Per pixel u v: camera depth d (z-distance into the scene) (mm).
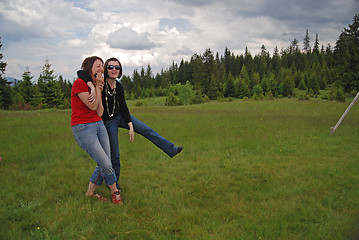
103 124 3682
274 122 12109
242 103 26828
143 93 118438
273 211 3566
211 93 87750
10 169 5211
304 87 98812
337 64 45344
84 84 3340
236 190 4324
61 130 9703
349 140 8188
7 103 43594
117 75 3734
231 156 6453
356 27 41500
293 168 5477
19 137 8234
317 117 14266
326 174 5082
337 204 3717
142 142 7691
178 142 7859
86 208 3547
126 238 2910
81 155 6367
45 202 3773
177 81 135375
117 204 3693
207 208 3660
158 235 2969
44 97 55875
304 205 3703
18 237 2859
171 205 3756
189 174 5121
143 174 5070
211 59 94000
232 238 2885
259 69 123812
